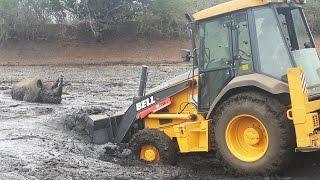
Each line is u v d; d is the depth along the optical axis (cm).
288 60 916
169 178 941
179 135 1040
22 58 3891
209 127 992
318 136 871
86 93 2283
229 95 956
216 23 1000
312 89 944
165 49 3931
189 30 1046
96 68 3462
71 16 4291
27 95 1978
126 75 3067
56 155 1075
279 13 943
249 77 926
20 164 977
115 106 1838
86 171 966
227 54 988
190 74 1076
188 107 1079
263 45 935
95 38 4084
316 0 4119
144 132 1091
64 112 1547
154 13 4138
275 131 872
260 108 886
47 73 3225
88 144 1226
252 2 941
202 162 1084
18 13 4119
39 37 4106
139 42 4031
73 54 3912
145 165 1056
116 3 4166
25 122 1470
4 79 2931
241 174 919
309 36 1023
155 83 2609
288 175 900
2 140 1195
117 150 1165
